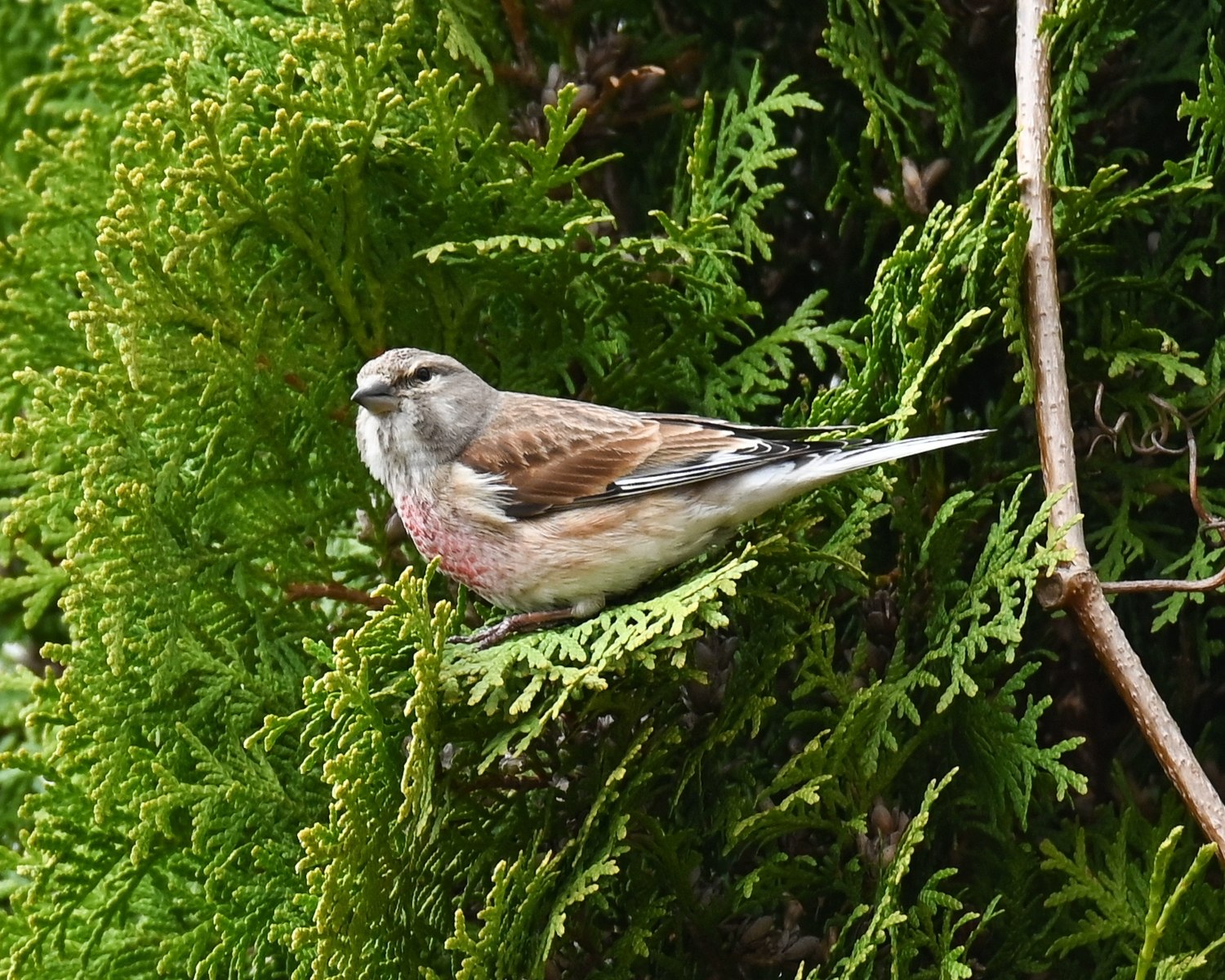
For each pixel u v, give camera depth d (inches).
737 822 252.5
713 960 264.5
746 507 266.8
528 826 255.0
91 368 322.3
